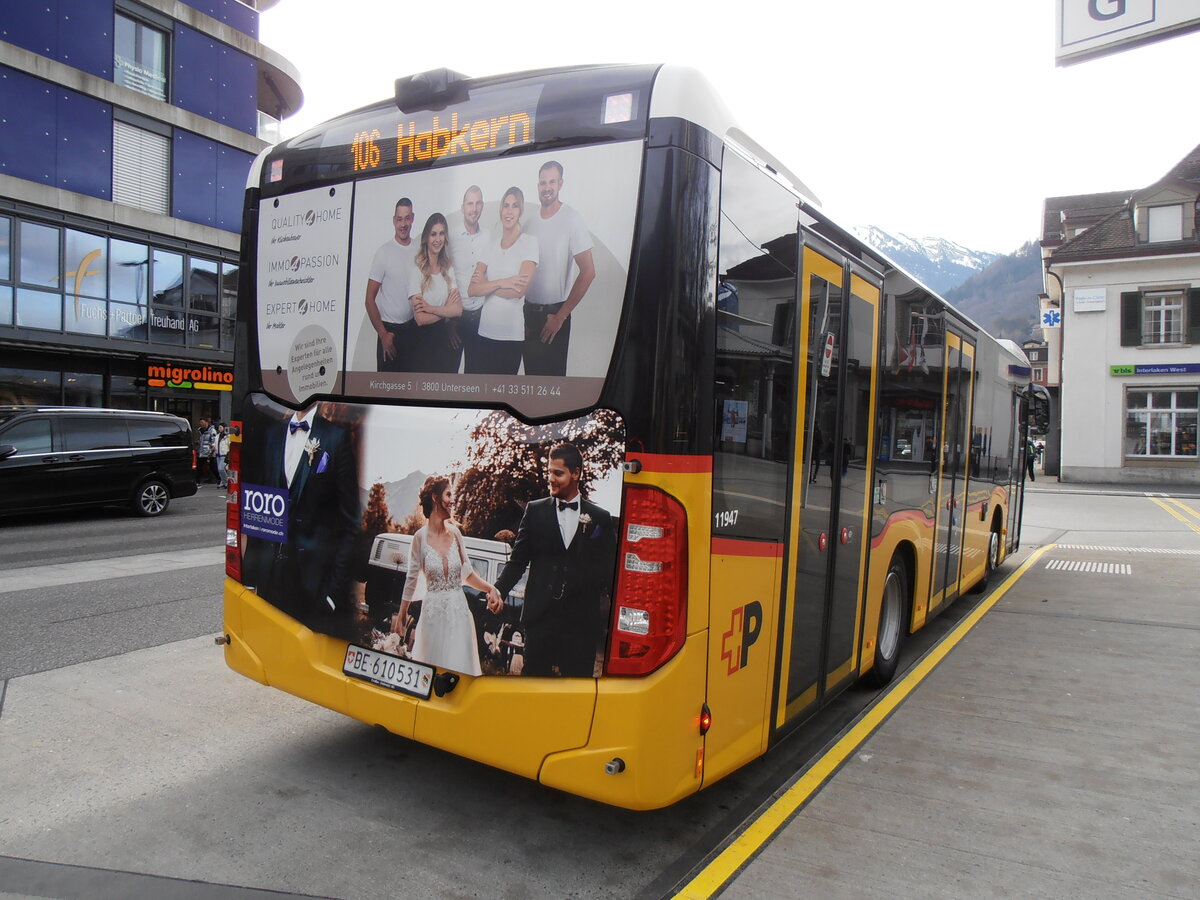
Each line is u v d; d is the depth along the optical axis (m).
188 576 8.20
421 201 3.19
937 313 5.88
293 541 3.55
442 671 3.08
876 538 4.68
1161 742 4.50
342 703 3.34
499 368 2.95
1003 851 3.29
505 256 2.96
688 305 2.70
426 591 3.11
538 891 2.92
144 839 3.19
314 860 3.08
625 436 2.69
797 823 3.49
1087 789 3.89
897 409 4.97
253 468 3.73
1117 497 24.20
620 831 3.37
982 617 7.66
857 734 4.57
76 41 18.88
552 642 2.81
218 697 4.74
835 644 4.14
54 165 18.50
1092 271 29.77
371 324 3.31
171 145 21.02
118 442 13.44
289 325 3.61
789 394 3.44
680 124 2.71
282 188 3.66
